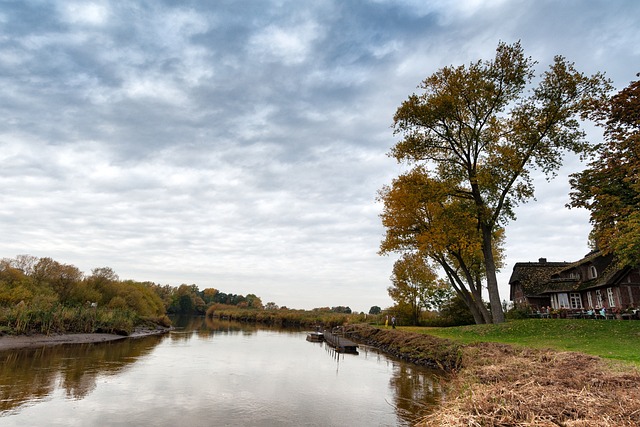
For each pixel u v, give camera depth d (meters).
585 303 41.12
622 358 13.12
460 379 11.03
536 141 25.95
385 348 32.09
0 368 18.75
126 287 62.38
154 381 16.83
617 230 19.86
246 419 11.55
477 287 38.97
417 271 44.84
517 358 13.85
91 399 13.37
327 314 78.88
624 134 21.22
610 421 6.20
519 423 6.59
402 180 30.03
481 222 27.70
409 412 12.48
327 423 11.29
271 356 27.06
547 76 25.84
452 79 27.34
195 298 143.75
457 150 29.44
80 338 34.94
